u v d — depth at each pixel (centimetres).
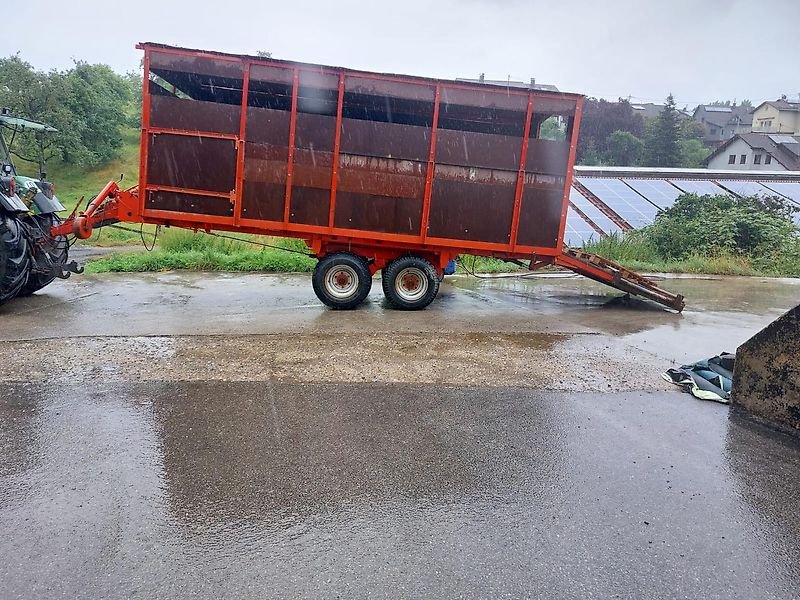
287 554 274
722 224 1661
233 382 505
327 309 866
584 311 922
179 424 414
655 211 1945
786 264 1570
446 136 831
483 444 399
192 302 895
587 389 519
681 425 445
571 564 273
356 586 254
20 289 859
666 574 268
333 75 802
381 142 826
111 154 3462
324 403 463
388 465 364
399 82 812
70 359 554
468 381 529
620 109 5503
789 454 400
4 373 508
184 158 808
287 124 811
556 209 865
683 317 895
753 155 4809
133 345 614
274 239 1505
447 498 328
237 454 372
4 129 1037
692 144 5538
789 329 436
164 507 310
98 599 241
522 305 959
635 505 327
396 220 845
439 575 262
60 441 381
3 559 264
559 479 354
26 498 313
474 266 1345
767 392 455
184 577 256
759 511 325
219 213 824
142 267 1231
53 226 914
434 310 883
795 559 282
